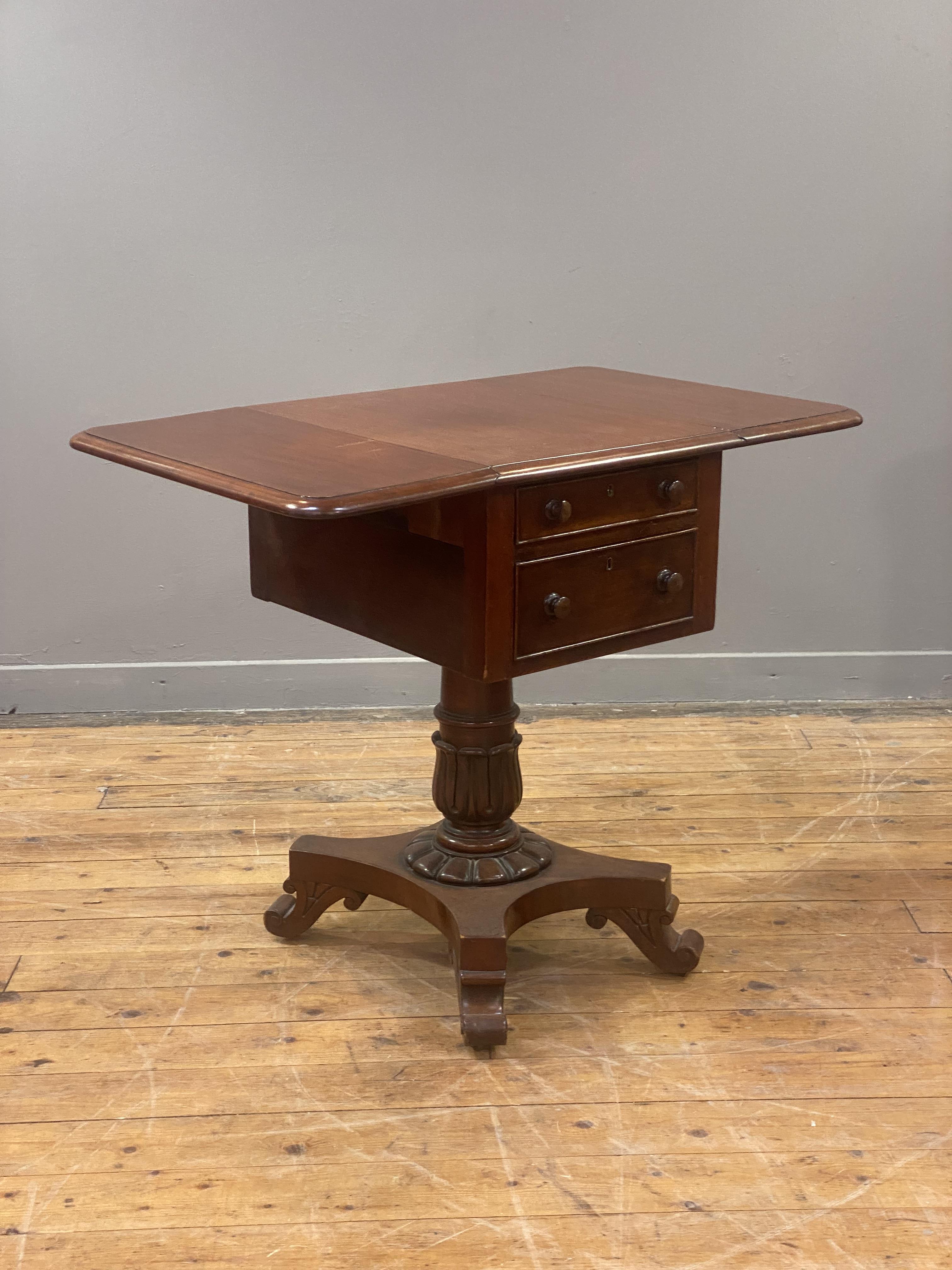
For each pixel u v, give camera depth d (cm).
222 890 271
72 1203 182
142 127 334
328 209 343
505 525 191
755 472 365
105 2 325
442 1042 220
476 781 235
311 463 184
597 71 338
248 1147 193
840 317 357
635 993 235
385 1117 200
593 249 351
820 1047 218
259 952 248
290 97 335
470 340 356
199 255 344
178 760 338
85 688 371
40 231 339
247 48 331
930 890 271
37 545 360
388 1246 174
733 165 346
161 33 329
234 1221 178
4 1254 172
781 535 371
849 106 343
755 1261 171
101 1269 170
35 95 330
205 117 335
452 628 200
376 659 373
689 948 238
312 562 225
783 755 342
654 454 197
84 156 335
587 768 334
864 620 379
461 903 227
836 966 243
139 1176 187
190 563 363
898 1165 189
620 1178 187
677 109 342
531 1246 174
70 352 347
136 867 281
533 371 317
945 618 379
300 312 351
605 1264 171
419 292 352
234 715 370
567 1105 203
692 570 216
